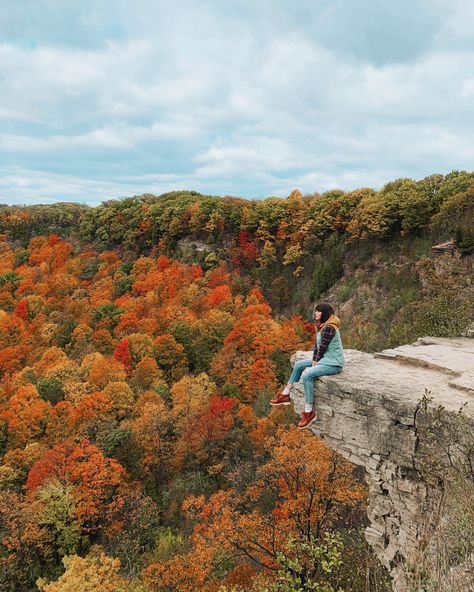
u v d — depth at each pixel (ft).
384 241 187.52
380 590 23.94
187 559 66.39
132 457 113.50
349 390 26.55
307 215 235.81
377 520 26.86
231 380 159.12
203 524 76.74
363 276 185.78
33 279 287.48
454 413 22.11
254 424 122.62
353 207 211.61
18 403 137.39
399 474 25.02
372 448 25.85
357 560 34.76
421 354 30.86
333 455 61.46
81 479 99.71
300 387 29.96
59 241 340.18
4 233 352.69
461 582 14.55
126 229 329.11
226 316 200.13
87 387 150.20
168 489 110.42
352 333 139.74
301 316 203.41
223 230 279.49
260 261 249.75
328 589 22.84
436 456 22.85
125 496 99.14
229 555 63.26
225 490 104.42
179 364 179.22
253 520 59.41
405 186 186.19
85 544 94.32
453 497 20.01
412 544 24.26
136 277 274.36
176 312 211.41
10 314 241.76
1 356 191.62
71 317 230.07
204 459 117.80
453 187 167.12
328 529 55.01
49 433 132.16
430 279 85.92
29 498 91.86
